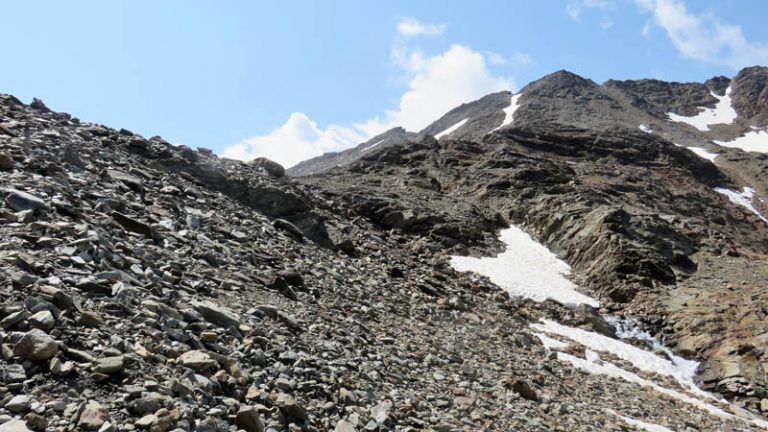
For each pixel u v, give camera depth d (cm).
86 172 1748
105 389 685
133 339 825
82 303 866
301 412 822
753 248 6862
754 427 1880
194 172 2525
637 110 16800
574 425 1348
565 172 6969
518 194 5225
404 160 7206
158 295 1064
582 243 3872
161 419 648
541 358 2094
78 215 1275
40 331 702
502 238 4319
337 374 1058
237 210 2298
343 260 2416
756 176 11062
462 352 1723
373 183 5519
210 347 930
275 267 1789
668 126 15512
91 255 1070
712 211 7762
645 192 7300
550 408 1449
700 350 2608
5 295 775
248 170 3086
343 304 1731
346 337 1355
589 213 4156
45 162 1566
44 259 964
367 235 3231
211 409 732
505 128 10175
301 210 2639
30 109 2334
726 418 1930
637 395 1948
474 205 4847
